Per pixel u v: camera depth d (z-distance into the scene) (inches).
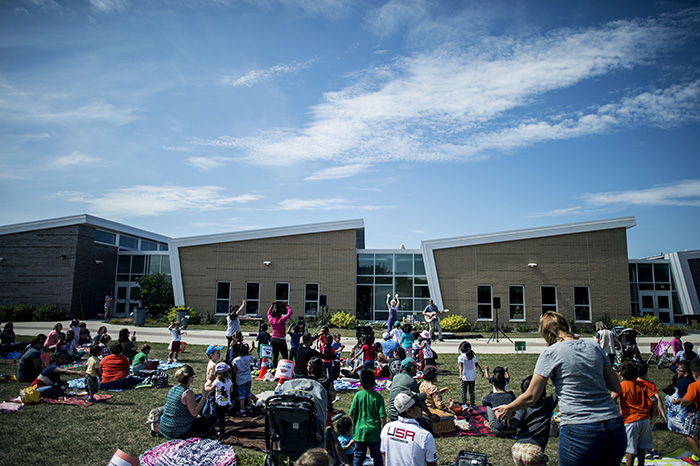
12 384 467.2
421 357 562.9
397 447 187.8
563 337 168.4
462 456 233.6
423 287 1237.7
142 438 313.0
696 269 1288.1
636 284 1312.7
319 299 1180.5
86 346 745.0
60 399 410.9
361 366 544.4
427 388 359.3
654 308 1301.7
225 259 1217.4
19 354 656.4
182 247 1219.2
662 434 338.6
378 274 1248.2
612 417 151.0
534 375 162.9
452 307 1167.6
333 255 1214.3
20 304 1212.5
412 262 1250.0
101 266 1332.4
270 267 1213.1
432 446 185.8
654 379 557.9
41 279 1225.4
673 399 304.0
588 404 152.3
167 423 309.1
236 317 662.5
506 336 987.9
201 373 559.2
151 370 515.8
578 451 150.2
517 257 1171.3
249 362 381.1
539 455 207.6
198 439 305.6
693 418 288.4
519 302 1162.0
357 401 251.9
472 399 410.9
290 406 228.2
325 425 241.0
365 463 276.5
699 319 1249.4
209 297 1208.2
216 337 925.2
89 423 344.5
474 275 1172.5
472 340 966.4
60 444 298.4
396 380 286.8
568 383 155.6
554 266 1164.5
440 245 1179.9
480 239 1178.0
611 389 161.2
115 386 458.6
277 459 229.6
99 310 1320.1
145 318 1144.2
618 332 677.9
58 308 1197.7
